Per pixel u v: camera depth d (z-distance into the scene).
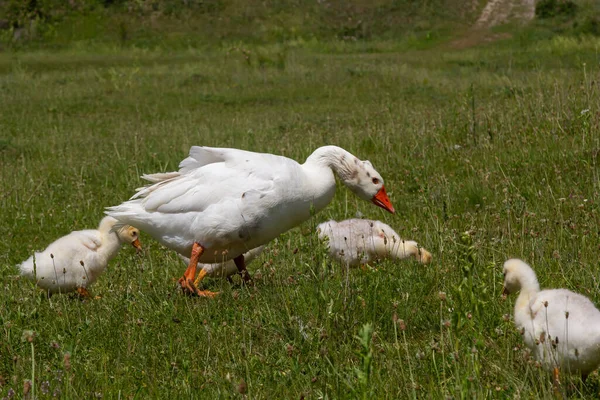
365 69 34.62
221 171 8.65
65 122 25.83
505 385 5.46
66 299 8.82
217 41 54.59
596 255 8.12
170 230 8.78
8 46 51.97
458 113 16.61
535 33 50.69
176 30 55.03
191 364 6.58
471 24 56.66
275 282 8.22
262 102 29.42
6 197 14.21
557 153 12.44
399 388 5.62
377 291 7.53
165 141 19.17
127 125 24.66
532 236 8.73
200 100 29.88
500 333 6.27
